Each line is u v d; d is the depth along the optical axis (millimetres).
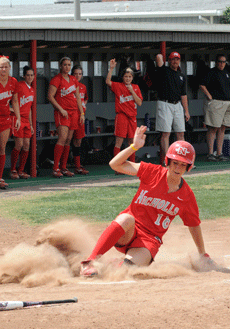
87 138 25156
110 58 26594
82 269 8375
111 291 7328
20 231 12336
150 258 8562
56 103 20125
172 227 13359
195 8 43719
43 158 23797
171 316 6043
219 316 6039
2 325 5840
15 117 19641
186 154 8086
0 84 17531
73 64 25688
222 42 25094
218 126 25406
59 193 17375
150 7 47219
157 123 22938
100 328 5715
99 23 20891
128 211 8719
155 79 22875
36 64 22172
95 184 19328
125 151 8188
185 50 28797
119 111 21609
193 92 29719
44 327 5758
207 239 11789
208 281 7848
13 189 18297
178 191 8406
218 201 16141
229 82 25297
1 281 8359
